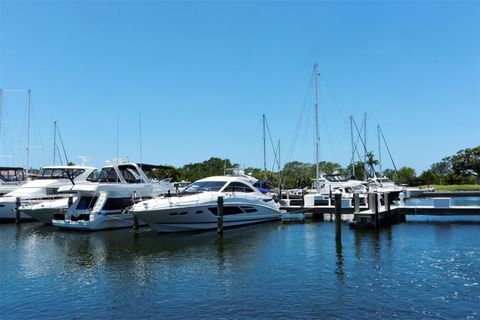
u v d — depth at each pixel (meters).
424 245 21.44
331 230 27.33
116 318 12.00
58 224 28.62
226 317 11.90
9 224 32.91
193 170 95.50
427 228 26.94
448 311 12.12
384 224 28.45
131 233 26.83
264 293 13.99
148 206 25.20
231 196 28.36
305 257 19.23
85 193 28.84
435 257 18.75
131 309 12.72
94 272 17.22
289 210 34.03
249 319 11.73
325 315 11.93
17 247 22.83
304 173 100.50
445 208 29.38
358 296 13.54
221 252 20.66
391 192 34.47
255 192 31.45
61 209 30.59
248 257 19.45
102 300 13.59
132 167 32.81
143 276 16.44
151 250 21.41
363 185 53.91
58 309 12.78
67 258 19.88
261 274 16.39
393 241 22.66
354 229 27.28
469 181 100.62
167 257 19.72
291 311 12.28
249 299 13.40
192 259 19.20
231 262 18.52
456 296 13.41
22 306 13.07
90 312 12.50
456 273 16.09
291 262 18.31
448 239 22.95
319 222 31.72
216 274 16.52
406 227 27.52
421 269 16.75
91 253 20.94
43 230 29.30
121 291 14.52
